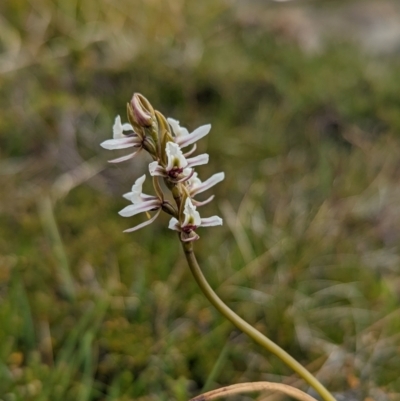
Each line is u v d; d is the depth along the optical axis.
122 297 0.44
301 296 0.47
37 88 0.64
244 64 0.72
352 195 0.59
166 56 0.70
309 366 0.42
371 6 0.95
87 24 0.71
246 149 0.62
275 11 0.91
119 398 0.39
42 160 0.58
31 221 0.51
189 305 0.45
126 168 0.58
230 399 0.41
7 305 0.42
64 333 0.42
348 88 0.72
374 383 0.42
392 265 0.52
